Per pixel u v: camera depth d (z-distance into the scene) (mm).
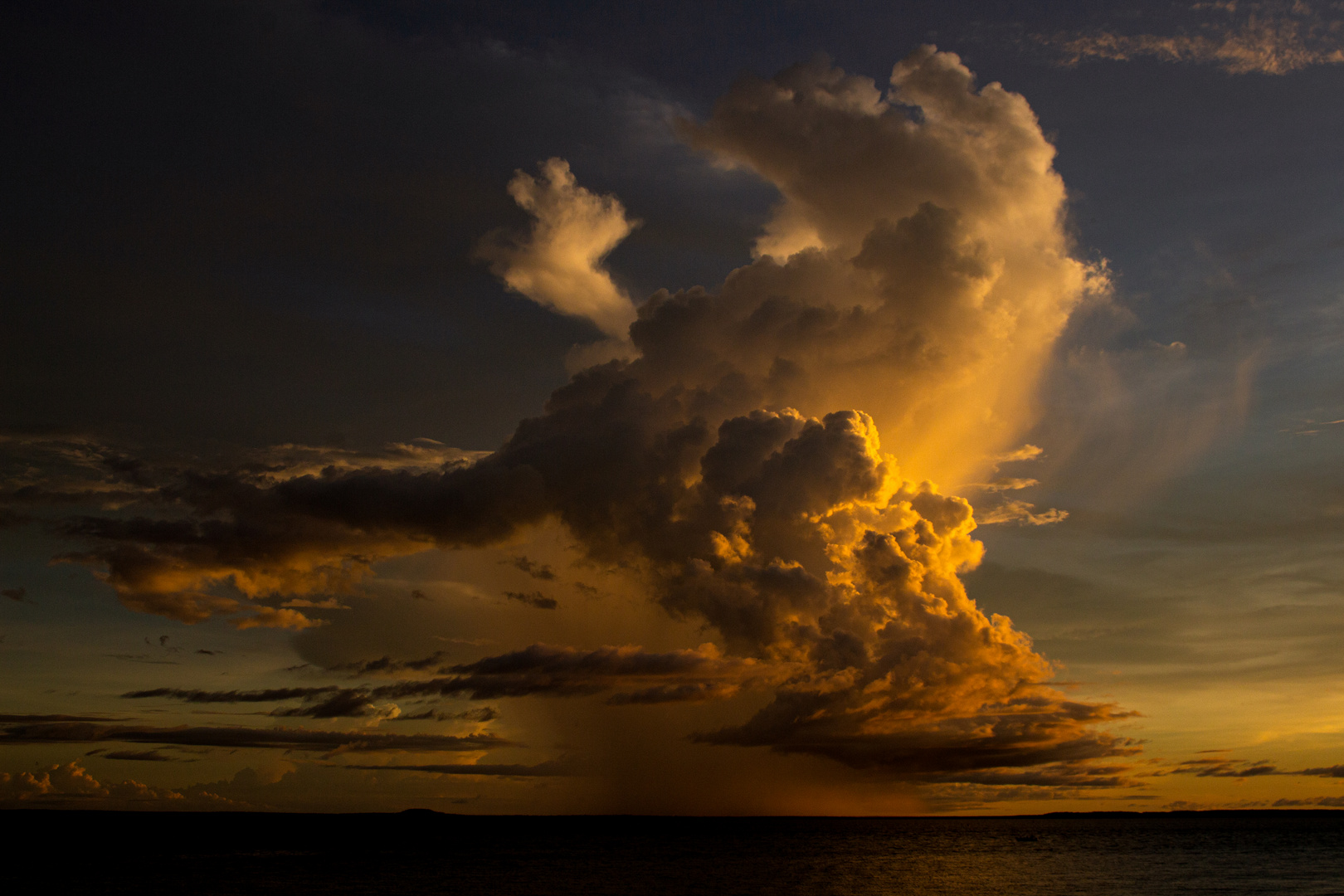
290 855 130875
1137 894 90312
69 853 134750
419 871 109000
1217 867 121688
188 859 122688
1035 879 105875
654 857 137250
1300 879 105438
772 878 105875
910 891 93562
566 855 139000
